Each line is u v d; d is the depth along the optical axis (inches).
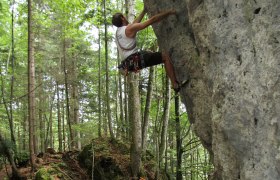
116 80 692.1
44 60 674.2
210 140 199.5
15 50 586.9
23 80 642.8
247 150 145.9
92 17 492.4
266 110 132.0
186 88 215.5
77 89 795.4
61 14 513.7
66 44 644.1
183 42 211.5
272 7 131.3
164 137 378.3
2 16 512.7
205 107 197.2
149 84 395.2
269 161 130.6
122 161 386.6
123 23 223.6
